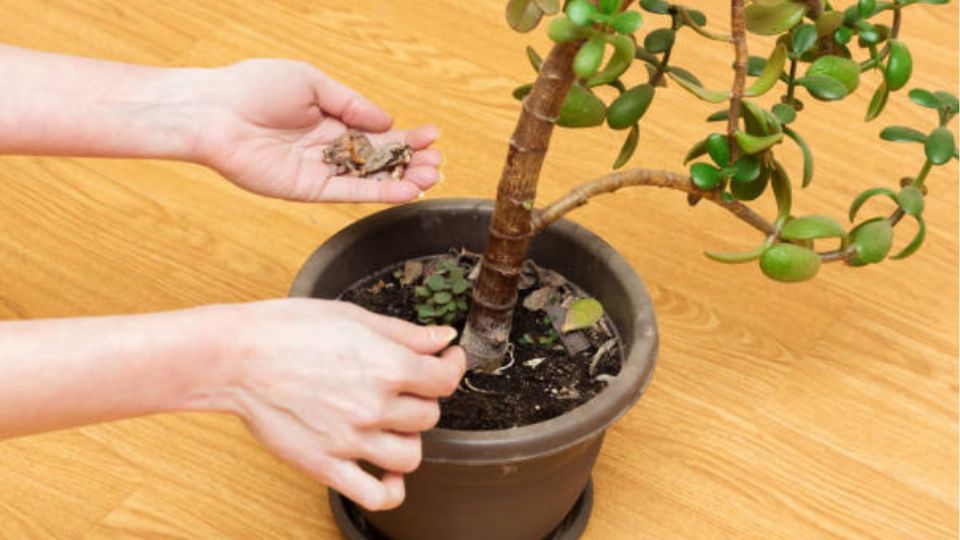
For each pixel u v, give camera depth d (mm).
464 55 1771
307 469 1165
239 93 1302
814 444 1472
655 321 1272
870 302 1576
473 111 1713
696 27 1173
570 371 1306
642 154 1680
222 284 1562
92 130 1285
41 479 1417
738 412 1489
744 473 1451
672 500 1434
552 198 1632
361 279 1342
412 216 1333
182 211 1618
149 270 1568
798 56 1203
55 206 1613
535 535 1364
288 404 1135
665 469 1452
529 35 1798
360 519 1414
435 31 1795
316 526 1414
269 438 1157
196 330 1117
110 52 1756
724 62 1777
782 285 1584
